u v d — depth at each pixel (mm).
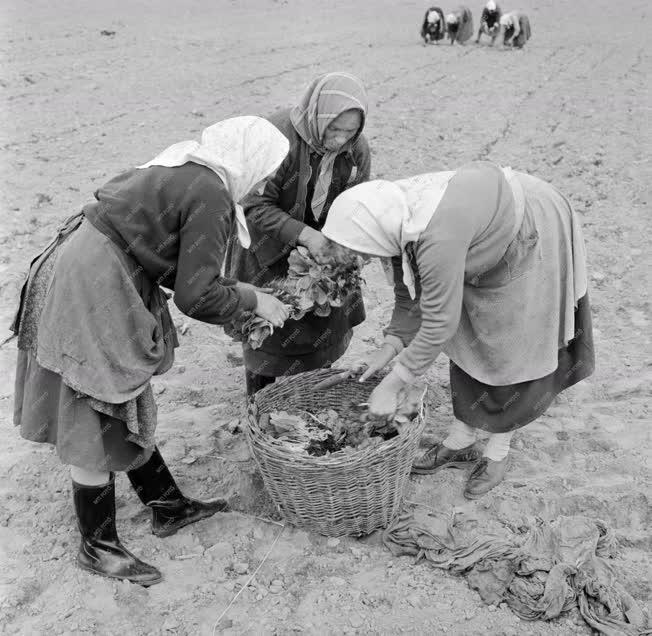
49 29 17219
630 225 6836
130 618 3000
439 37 18297
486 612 3055
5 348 4898
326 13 24062
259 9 24219
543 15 24391
